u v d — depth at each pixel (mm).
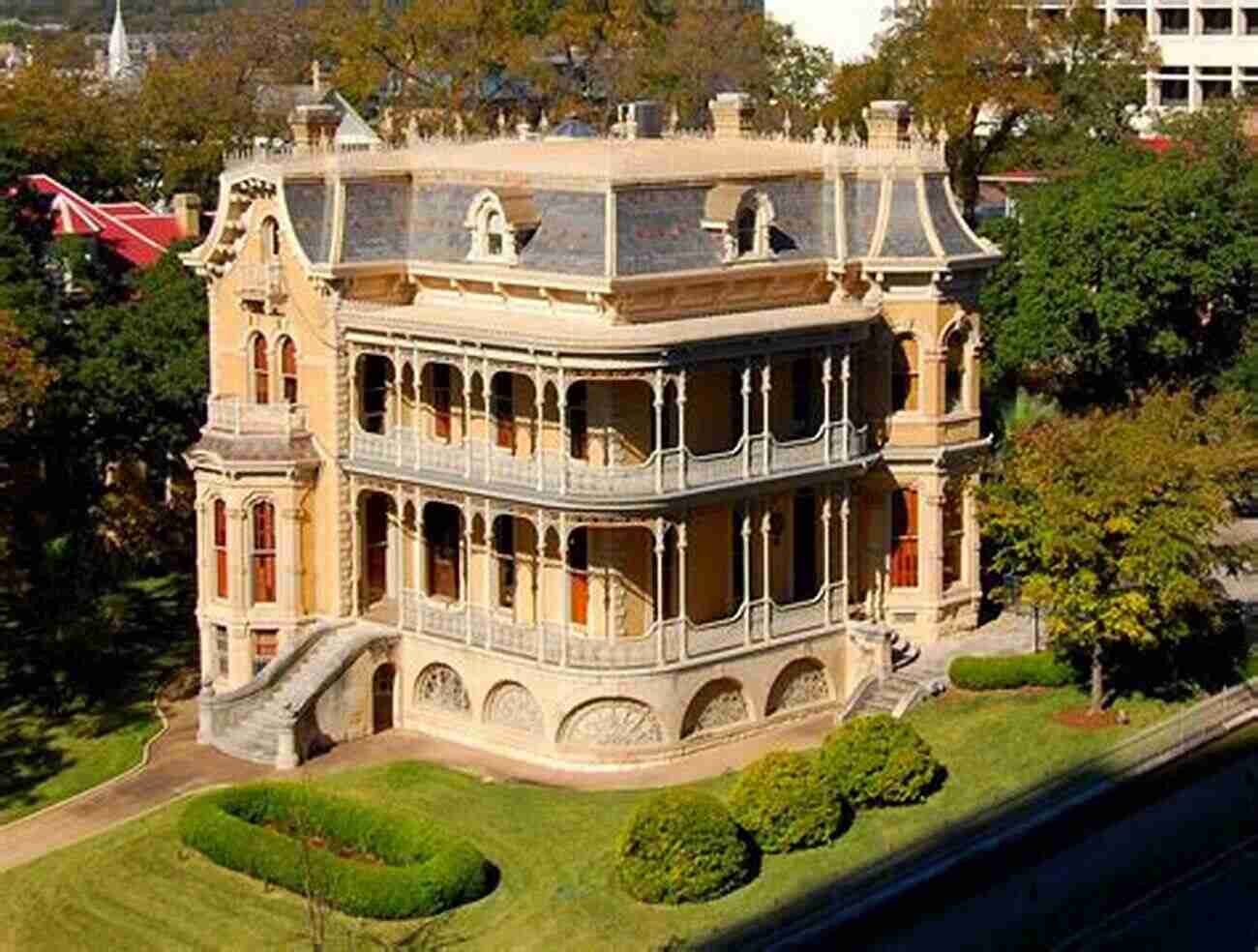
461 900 58281
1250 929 56719
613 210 67250
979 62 126312
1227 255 89938
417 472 70438
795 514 72375
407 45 151500
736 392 70250
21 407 81062
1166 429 70438
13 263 88312
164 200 137250
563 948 55344
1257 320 92375
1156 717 68938
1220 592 73438
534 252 69125
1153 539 67250
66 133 134375
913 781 62531
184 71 154125
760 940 55156
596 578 68188
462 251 71812
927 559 75000
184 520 91938
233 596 73562
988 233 96000
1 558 82625
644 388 67688
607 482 66375
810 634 71375
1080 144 117812
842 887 57750
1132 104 136125
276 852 60281
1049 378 96375
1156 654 71312
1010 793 63469
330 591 73250
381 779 67438
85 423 87750
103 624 81312
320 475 73062
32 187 97938
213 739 71562
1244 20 181125
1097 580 68000
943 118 123062
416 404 71125
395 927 57344
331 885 58406
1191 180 90562
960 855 60156
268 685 71250
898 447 74375
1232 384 90625
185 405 88750
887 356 74000
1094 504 67438
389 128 86500
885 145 75438
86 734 73812
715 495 68000
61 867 62250
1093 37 132250
